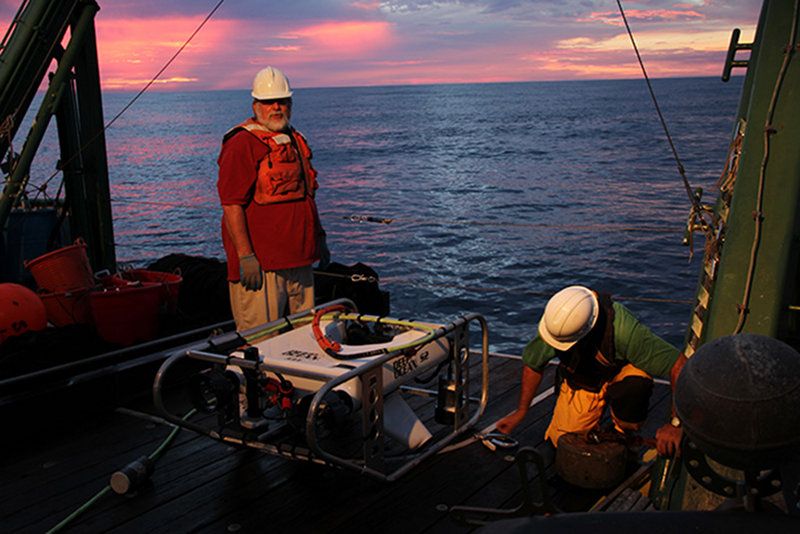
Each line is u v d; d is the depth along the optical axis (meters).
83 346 4.51
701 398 1.36
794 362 1.34
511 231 23.80
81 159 6.28
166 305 5.17
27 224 6.13
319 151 67.38
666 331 13.38
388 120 132.25
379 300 5.90
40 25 5.45
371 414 3.27
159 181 43.88
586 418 3.48
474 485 3.43
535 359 3.29
